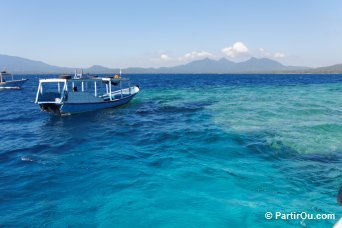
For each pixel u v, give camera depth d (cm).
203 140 1501
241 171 1052
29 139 1647
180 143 1468
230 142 1434
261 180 966
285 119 2005
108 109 2802
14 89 6359
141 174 1044
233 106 2773
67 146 1470
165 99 3703
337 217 730
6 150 1403
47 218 748
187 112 2538
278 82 8131
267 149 1309
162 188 918
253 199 834
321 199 831
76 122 2172
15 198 861
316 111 2341
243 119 2039
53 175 1048
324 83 7256
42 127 2017
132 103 3316
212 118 2150
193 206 798
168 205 805
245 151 1291
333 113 2238
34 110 2953
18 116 2553
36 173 1070
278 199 831
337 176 995
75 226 712
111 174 1050
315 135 1529
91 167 1133
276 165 1109
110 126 1986
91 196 872
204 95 4116
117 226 709
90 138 1641
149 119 2238
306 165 1105
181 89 5541
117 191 902
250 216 739
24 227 707
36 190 917
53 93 2486
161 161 1189
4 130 1927
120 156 1276
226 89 5350
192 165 1128
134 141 1550
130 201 834
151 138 1605
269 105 2772
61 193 895
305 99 3294
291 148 1314
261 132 1616
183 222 720
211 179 981
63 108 2345
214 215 748
